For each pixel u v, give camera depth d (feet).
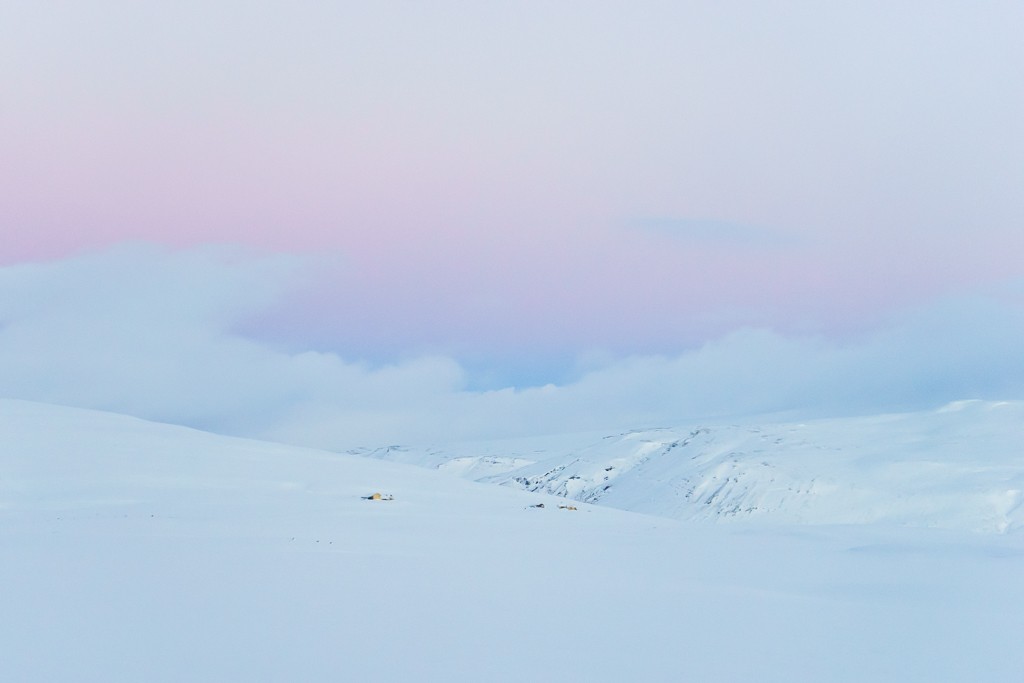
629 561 141.79
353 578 109.09
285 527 161.58
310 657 68.95
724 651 76.59
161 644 71.51
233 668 64.95
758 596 108.99
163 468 220.43
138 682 60.64
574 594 104.68
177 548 130.41
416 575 114.11
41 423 261.44
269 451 270.26
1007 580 131.34
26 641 71.00
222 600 91.30
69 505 181.37
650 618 90.58
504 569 124.26
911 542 184.34
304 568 115.55
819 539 189.88
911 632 88.22
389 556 131.23
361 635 77.36
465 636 78.48
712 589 113.91
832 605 104.01
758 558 151.64
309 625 80.64
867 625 91.20
